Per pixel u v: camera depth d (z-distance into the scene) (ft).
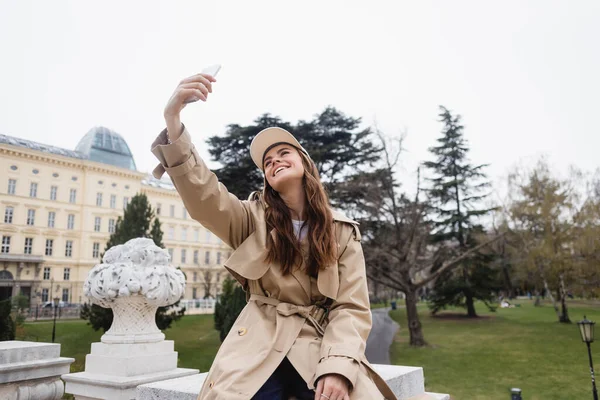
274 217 5.73
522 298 187.11
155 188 187.21
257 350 5.16
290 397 5.39
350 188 55.72
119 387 11.89
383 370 9.57
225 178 54.39
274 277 5.62
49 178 157.48
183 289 14.55
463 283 92.43
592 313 100.99
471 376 46.21
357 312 5.46
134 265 13.79
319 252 5.52
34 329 66.85
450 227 91.81
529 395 39.50
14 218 148.15
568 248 77.00
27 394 12.69
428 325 87.10
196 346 61.26
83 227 162.50
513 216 81.10
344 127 58.90
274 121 56.13
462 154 91.61
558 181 78.74
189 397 7.68
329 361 4.66
